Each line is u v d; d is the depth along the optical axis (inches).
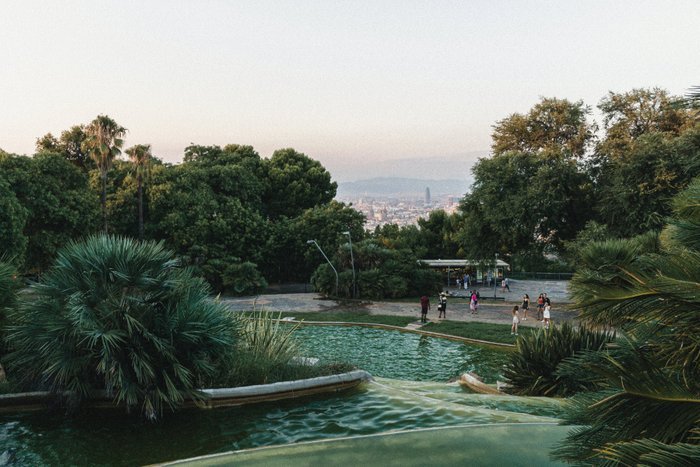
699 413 103.7
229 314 371.2
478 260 1477.6
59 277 326.6
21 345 319.3
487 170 1379.2
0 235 1019.3
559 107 1498.5
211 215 1770.4
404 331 1024.9
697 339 118.0
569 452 118.0
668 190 962.1
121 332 297.6
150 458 233.1
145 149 1562.5
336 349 858.8
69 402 297.1
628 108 1343.5
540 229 1337.4
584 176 1320.1
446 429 209.8
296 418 287.3
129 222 1683.1
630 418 110.6
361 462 181.8
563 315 1155.3
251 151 2261.3
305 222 1860.2
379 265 1576.0
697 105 104.7
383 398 324.2
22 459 232.7
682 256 113.0
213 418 289.7
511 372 485.7
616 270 128.4
